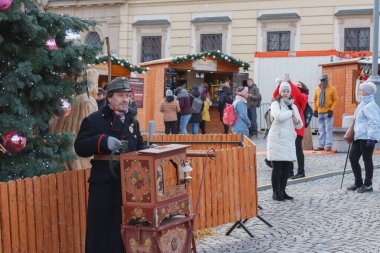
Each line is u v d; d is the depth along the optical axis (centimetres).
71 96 734
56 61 684
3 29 666
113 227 582
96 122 595
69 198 632
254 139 2380
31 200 591
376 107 1146
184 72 2852
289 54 2606
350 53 2536
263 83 2666
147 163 552
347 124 1805
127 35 3694
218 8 3497
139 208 558
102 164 589
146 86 2717
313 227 894
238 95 1550
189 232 595
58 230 620
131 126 608
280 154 1060
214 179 797
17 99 650
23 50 680
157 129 2669
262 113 2678
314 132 2612
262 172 1423
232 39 3462
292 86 1255
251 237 840
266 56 2653
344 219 941
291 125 1066
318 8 3288
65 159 722
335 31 3262
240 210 841
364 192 1159
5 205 567
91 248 586
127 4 3688
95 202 587
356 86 2178
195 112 2448
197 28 3544
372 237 832
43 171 685
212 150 698
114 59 2389
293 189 1200
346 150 1806
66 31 716
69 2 3788
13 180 608
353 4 3231
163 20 3609
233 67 2778
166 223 569
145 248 559
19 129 646
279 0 3366
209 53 2680
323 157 1698
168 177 641
